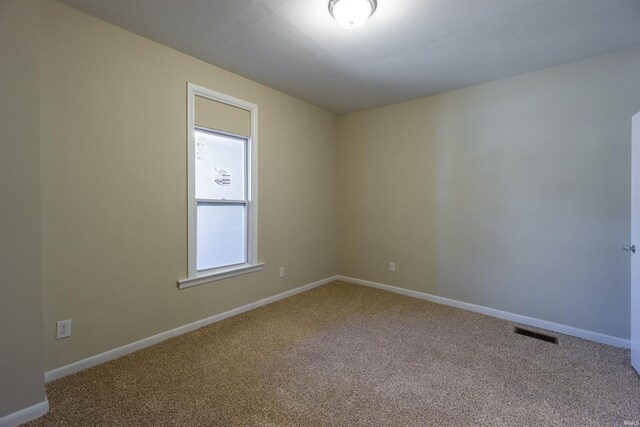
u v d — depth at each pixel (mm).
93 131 2074
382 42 2355
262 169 3303
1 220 1479
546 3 1869
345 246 4375
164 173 2475
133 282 2305
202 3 1908
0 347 1486
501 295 3074
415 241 3693
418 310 3258
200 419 1588
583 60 2607
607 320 2533
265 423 1564
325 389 1856
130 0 1882
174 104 2521
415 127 3666
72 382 1897
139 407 1675
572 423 1579
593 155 2574
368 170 4102
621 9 1926
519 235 2957
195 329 2715
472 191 3244
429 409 1685
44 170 1871
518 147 2943
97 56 2082
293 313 3145
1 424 1485
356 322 2918
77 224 2014
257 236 3277
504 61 2658
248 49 2494
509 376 2010
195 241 2699
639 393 1831
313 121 3965
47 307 1896
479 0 1836
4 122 1476
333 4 1837
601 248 2557
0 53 1456
